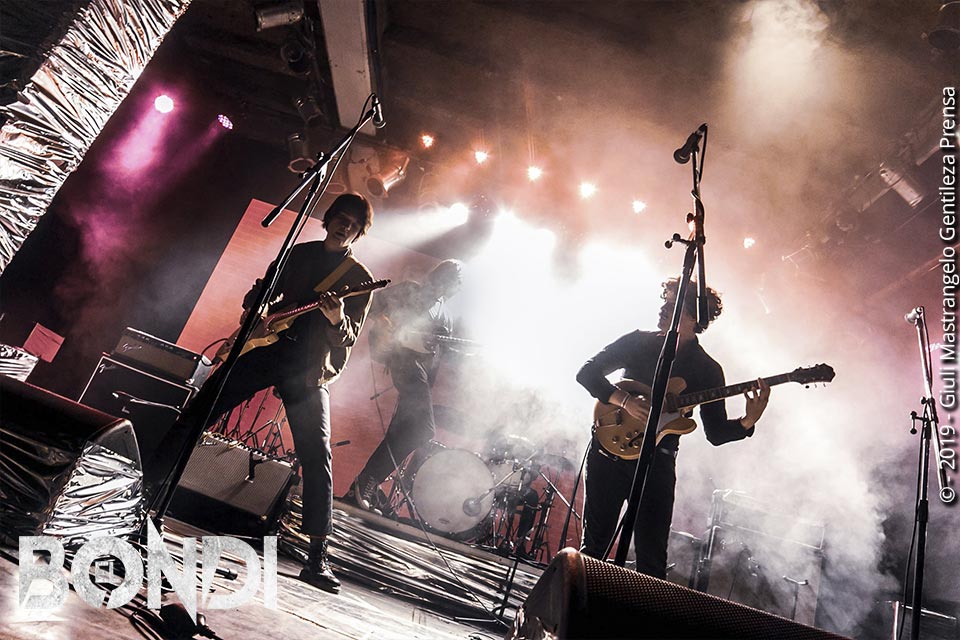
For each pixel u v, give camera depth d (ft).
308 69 23.44
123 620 5.86
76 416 7.10
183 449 8.31
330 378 10.41
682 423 10.44
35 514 6.68
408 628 9.12
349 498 17.79
